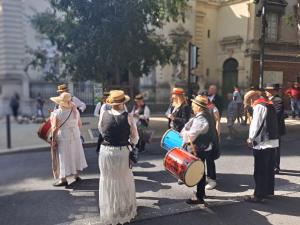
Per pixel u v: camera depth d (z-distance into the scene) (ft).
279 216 14.98
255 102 16.72
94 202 16.66
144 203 16.46
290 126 44.68
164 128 42.96
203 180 16.21
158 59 42.50
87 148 31.45
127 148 13.56
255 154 16.65
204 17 75.56
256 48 67.72
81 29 33.45
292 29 50.55
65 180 19.24
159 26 42.34
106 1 34.71
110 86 38.78
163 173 22.16
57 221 14.24
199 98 16.52
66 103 18.67
